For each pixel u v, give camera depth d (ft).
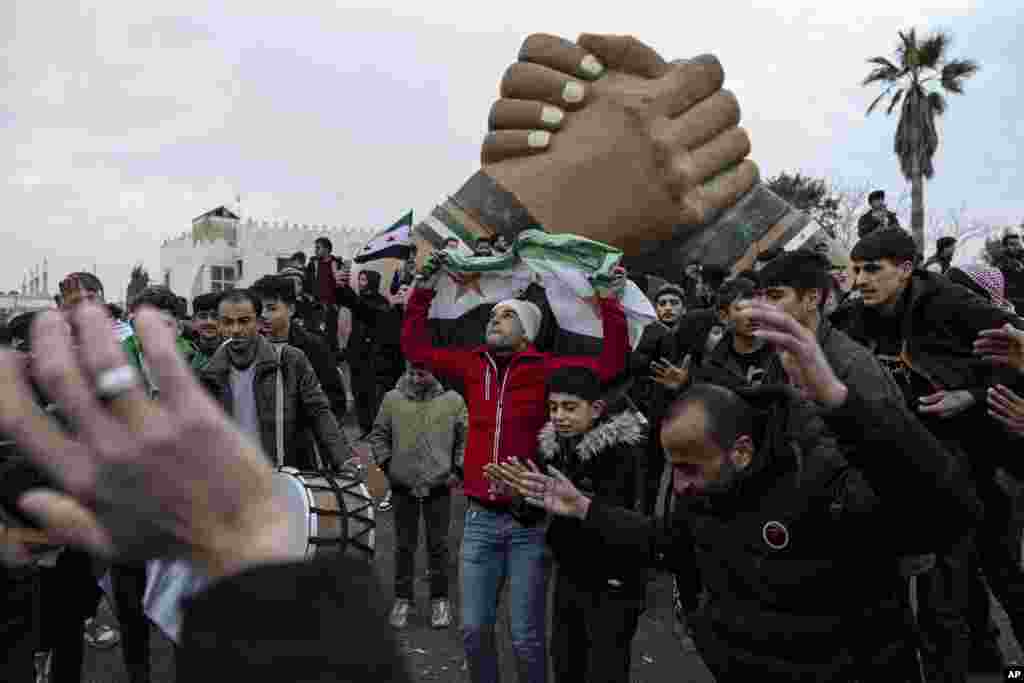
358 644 1.91
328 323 46.75
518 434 13.71
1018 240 39.01
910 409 13.42
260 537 1.91
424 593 20.97
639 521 9.62
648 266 45.29
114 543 1.78
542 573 13.41
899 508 6.68
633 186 44.21
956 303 13.17
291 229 108.37
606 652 12.12
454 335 17.38
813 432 7.47
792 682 7.55
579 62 45.39
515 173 45.11
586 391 12.76
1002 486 13.91
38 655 15.20
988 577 14.38
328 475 13.05
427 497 19.01
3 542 9.21
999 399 11.82
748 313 6.01
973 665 15.55
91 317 1.80
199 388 1.86
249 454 1.92
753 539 7.59
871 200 41.70
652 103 44.37
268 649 1.83
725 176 45.70
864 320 14.37
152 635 18.52
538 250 17.22
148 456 1.73
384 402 19.31
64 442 1.73
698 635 8.18
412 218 46.29
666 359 20.49
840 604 7.47
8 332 14.23
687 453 7.61
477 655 13.55
